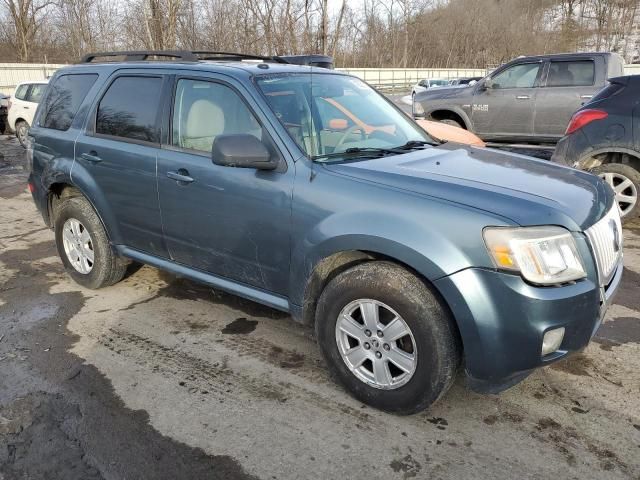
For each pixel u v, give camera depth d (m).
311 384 3.30
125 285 4.82
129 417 3.02
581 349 2.73
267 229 3.29
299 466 2.65
